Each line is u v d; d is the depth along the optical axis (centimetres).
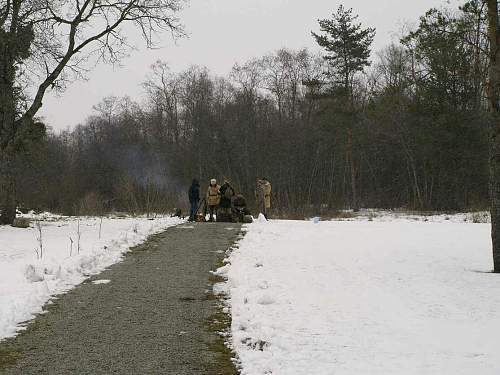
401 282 904
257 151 5006
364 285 880
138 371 547
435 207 3950
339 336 615
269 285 877
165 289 901
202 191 4450
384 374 494
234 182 5059
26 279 930
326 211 3562
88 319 729
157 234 1584
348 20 4097
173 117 6519
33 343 634
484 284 886
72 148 7775
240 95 5781
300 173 4766
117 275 1016
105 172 5594
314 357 552
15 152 2067
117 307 789
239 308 753
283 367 529
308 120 5228
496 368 496
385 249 1277
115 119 7738
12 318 718
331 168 4797
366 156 4762
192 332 674
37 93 1920
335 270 1009
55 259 1097
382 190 4600
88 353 599
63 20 1927
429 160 4012
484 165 3712
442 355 542
